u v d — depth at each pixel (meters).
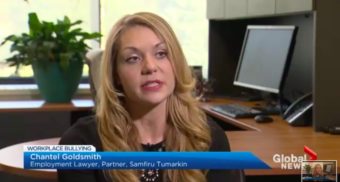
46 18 3.86
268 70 2.84
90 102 3.55
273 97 3.13
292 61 3.14
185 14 3.92
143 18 1.24
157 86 1.23
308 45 2.93
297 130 2.32
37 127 3.74
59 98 3.50
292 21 3.14
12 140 3.74
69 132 1.29
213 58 3.66
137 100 1.25
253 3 2.88
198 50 3.94
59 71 3.41
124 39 1.22
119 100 1.27
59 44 3.41
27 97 3.77
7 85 3.92
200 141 1.30
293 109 2.52
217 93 3.62
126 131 1.27
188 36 3.94
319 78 2.27
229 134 2.22
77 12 3.89
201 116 1.34
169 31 1.25
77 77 3.49
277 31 2.78
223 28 3.66
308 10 2.25
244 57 3.19
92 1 3.89
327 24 2.24
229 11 3.25
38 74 3.45
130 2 3.91
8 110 3.27
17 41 3.44
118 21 1.26
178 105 1.30
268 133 2.24
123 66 1.23
